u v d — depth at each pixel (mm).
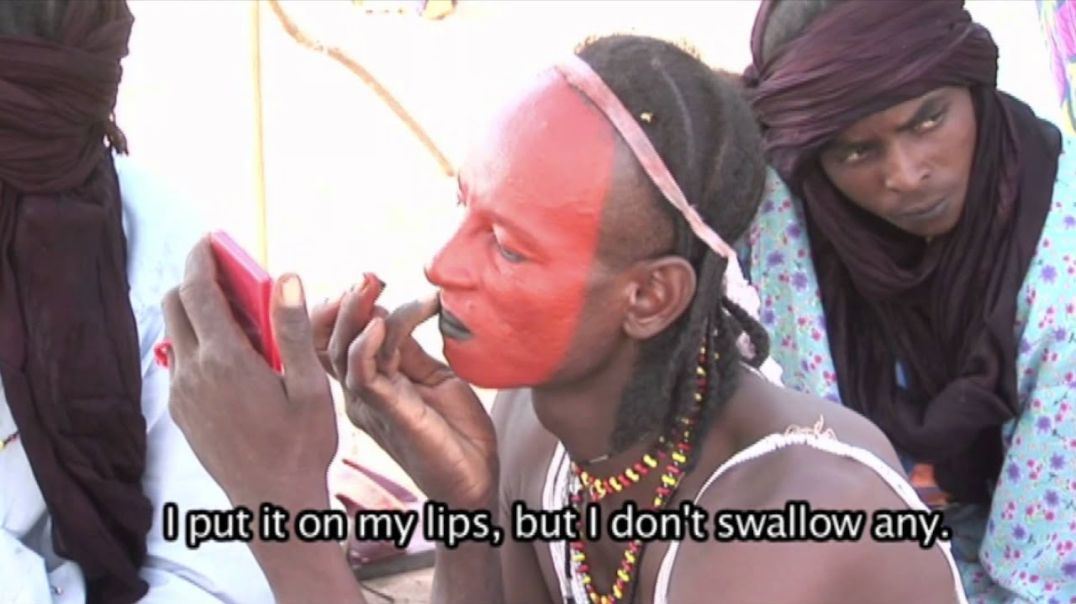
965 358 2531
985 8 6852
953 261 2484
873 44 2330
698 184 1462
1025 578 2504
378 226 5441
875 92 2320
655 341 1544
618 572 1722
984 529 2668
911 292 2541
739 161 1492
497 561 1769
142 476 2408
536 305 1468
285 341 1460
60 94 2139
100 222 2258
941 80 2338
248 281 1490
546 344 1496
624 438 1596
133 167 2498
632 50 1467
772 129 2453
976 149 2449
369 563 3230
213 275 1529
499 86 6875
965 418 2492
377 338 1558
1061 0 2816
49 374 2240
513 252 1461
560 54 1526
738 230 1539
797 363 2639
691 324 1511
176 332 1542
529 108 1444
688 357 1540
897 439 2600
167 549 2414
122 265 2350
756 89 2498
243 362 1485
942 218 2441
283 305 1443
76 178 2223
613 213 1430
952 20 2367
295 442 1500
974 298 2488
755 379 1667
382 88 4551
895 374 2633
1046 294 2426
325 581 1554
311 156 6059
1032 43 6410
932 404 2551
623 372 1564
